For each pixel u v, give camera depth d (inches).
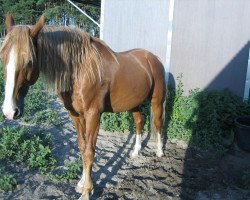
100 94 122.6
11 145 158.7
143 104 214.1
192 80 244.4
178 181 152.0
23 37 90.5
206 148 191.3
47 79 108.5
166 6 245.1
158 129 176.7
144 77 149.9
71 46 111.4
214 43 234.5
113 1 268.4
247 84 230.5
